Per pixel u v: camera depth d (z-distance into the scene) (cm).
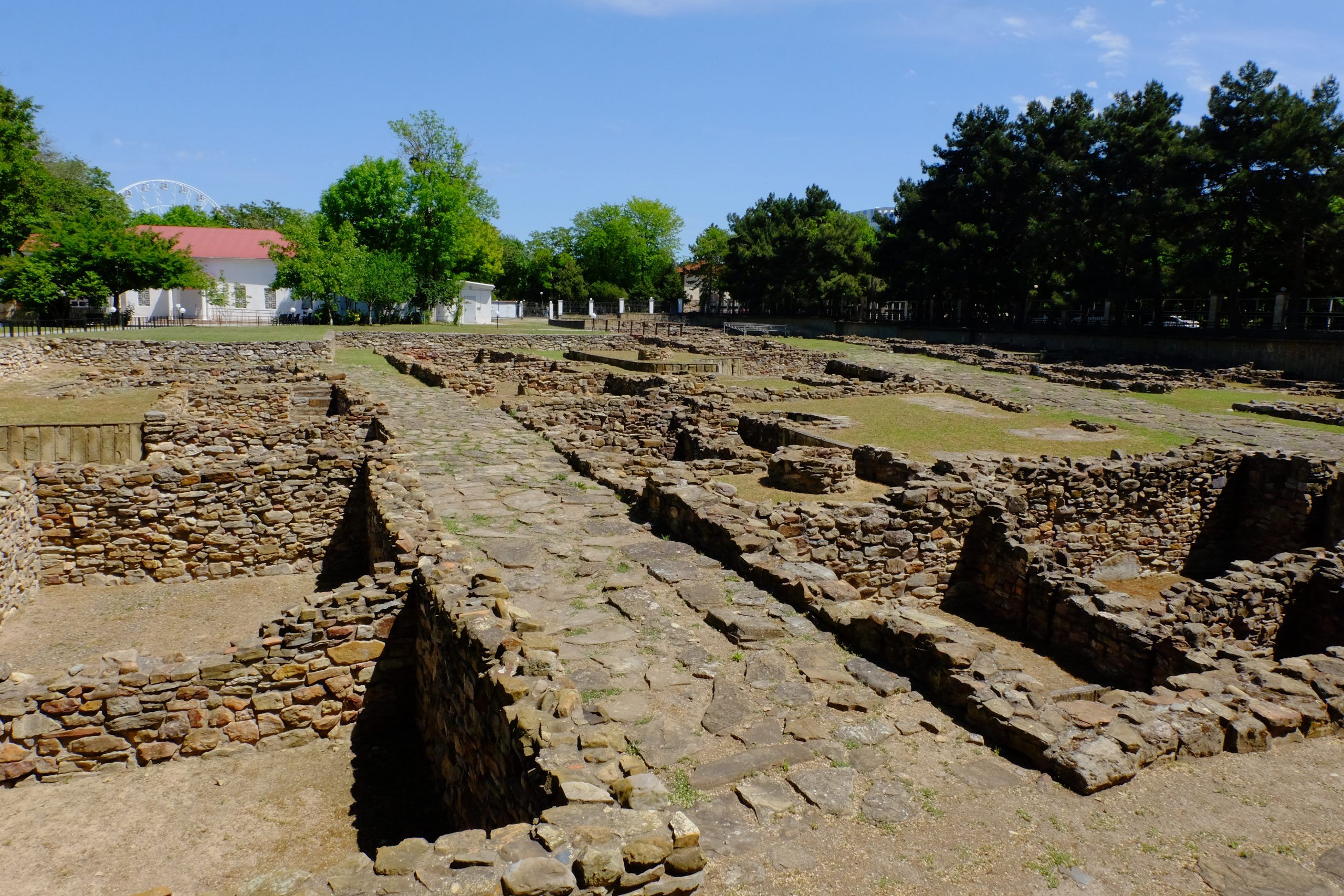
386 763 627
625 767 411
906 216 5322
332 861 513
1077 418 2098
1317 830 413
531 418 1582
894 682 548
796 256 6262
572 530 877
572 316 7331
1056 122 4575
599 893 328
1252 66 3572
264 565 1094
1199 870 379
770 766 450
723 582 727
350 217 5706
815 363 3525
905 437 1759
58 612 941
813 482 1259
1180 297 4631
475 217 6138
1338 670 581
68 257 4322
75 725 576
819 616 646
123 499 1025
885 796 427
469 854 339
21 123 3959
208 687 607
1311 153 3388
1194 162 3659
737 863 370
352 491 1127
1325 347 3238
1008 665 545
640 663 565
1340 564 897
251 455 1242
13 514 916
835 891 355
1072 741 463
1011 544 924
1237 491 1392
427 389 2134
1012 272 4866
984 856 383
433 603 621
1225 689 544
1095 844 395
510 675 494
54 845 510
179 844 519
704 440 1551
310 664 637
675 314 7262
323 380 2222
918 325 5369
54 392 2125
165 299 5556
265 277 5947
